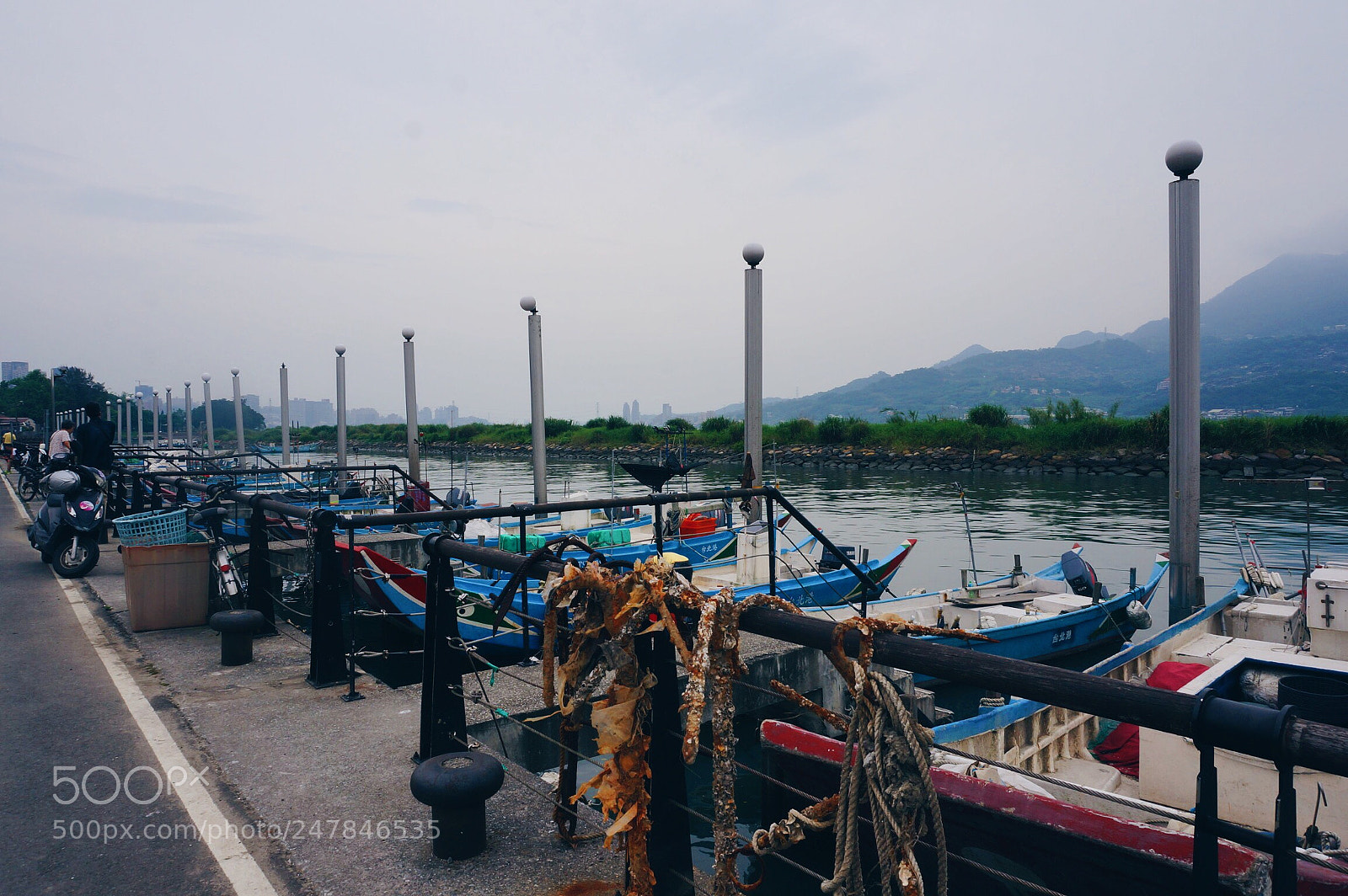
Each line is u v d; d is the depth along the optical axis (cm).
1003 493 3350
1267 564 1712
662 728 291
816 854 468
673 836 293
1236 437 3862
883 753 199
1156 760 454
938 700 970
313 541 589
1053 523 2442
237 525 1346
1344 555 1783
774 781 252
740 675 245
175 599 748
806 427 5712
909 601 1144
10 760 444
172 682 584
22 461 2220
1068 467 4134
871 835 385
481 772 337
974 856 368
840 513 2753
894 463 4678
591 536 1341
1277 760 148
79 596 894
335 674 584
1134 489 3378
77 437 1259
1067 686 170
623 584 258
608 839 262
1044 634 1067
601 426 6838
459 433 7650
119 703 538
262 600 728
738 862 532
